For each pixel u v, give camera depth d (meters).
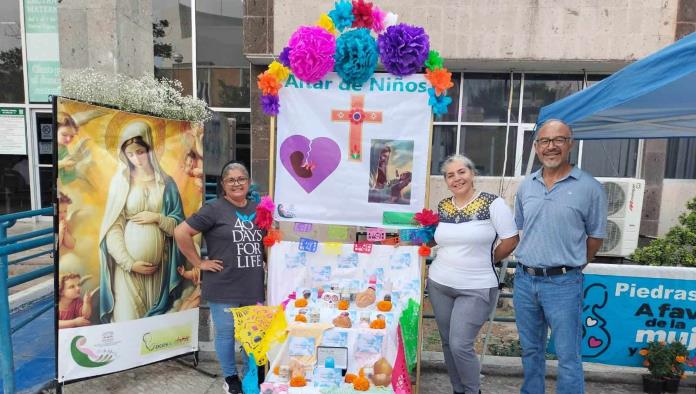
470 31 6.55
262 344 2.30
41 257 5.98
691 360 3.03
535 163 7.50
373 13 2.63
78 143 2.52
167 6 8.30
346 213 2.78
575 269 2.36
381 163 2.72
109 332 2.74
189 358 3.37
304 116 2.73
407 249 2.72
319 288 2.72
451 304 2.64
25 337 3.64
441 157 7.61
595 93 2.38
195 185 3.21
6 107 8.25
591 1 6.34
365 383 2.17
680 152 7.33
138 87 2.94
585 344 3.19
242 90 8.51
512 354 3.71
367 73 2.59
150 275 2.92
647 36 6.36
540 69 7.11
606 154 7.40
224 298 2.65
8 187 8.46
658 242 4.03
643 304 3.10
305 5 6.64
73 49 4.71
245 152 8.62
